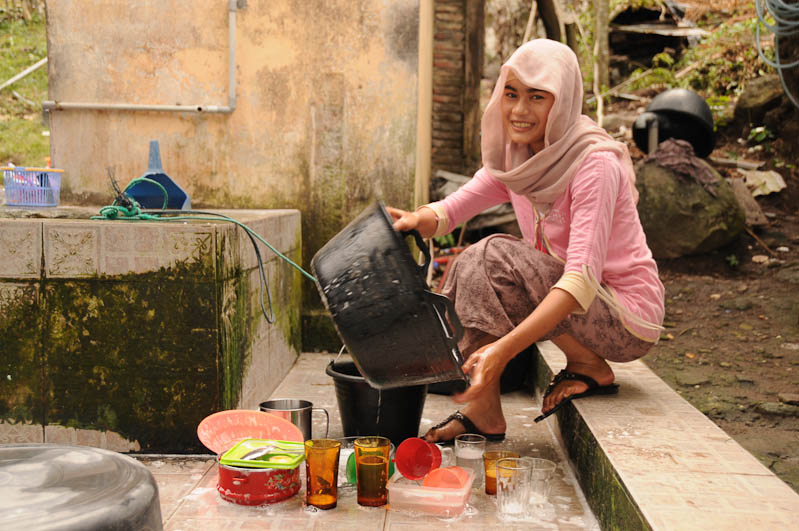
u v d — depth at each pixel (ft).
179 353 7.84
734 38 29.89
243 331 8.75
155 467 7.61
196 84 12.61
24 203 9.85
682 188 20.22
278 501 6.68
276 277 10.65
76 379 7.88
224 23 12.48
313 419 9.20
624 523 5.34
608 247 7.49
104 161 12.81
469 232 21.68
